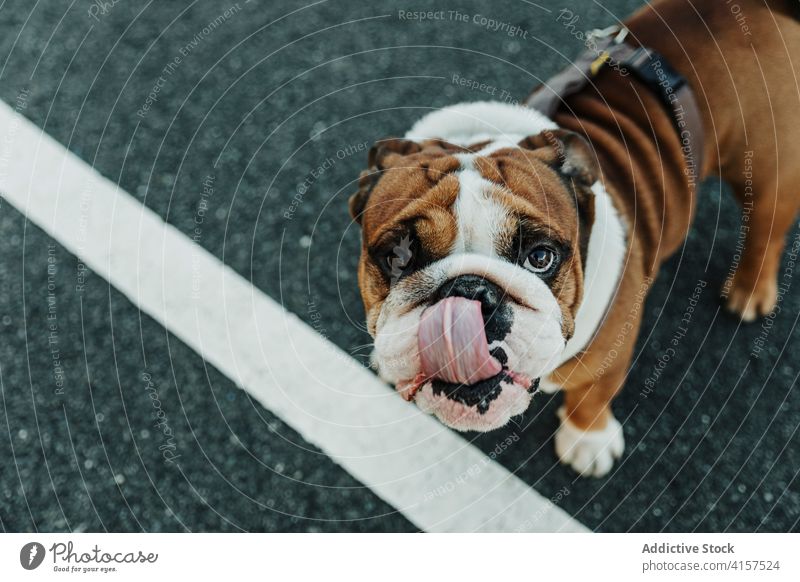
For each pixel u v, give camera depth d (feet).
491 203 5.25
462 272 5.17
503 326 5.12
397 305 5.33
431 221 5.26
